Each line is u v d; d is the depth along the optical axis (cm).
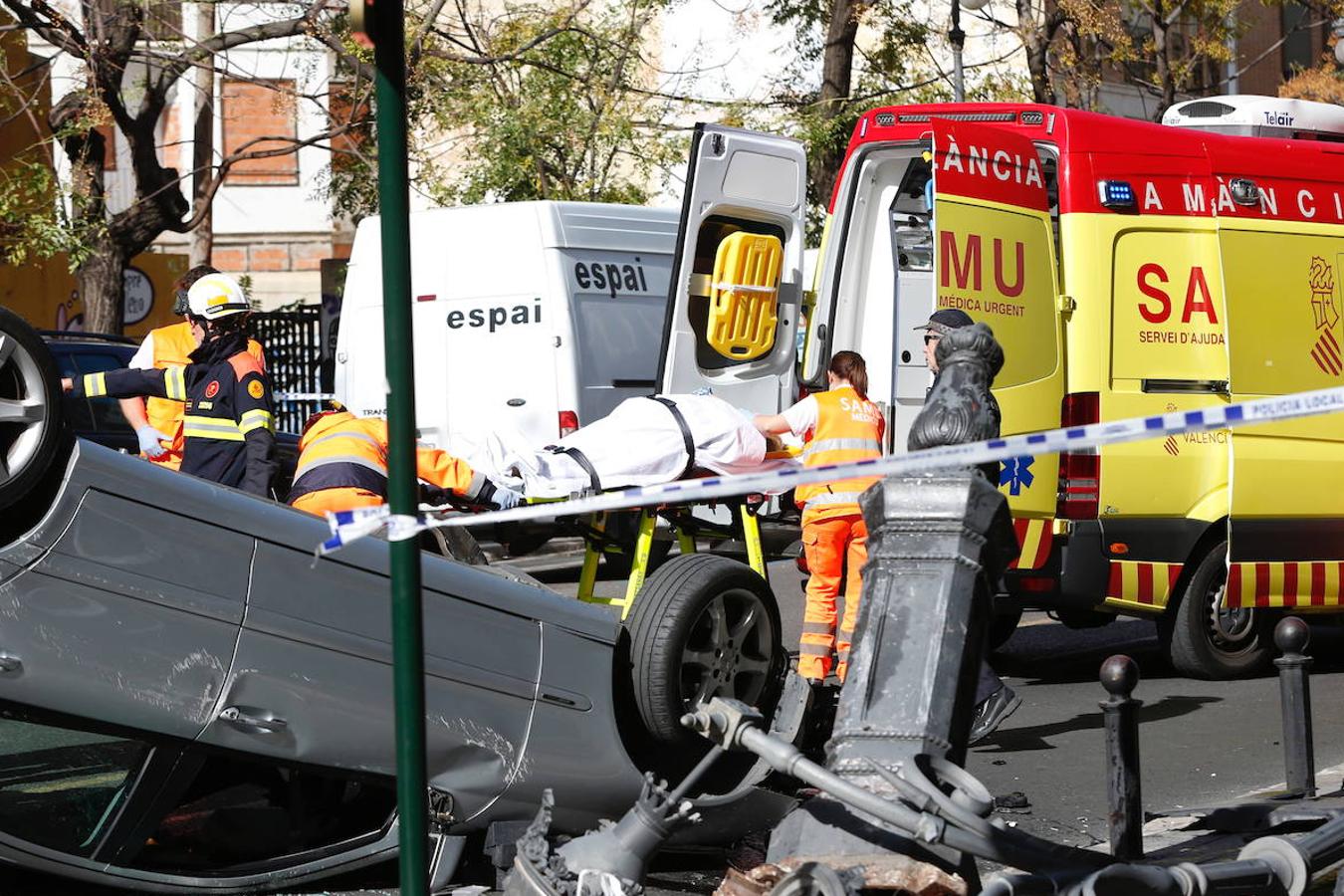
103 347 1509
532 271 1464
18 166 2167
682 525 941
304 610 580
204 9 2442
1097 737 960
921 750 492
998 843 476
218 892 581
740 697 760
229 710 566
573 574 1692
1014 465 1033
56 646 534
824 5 2634
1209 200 1112
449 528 772
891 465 436
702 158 1261
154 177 2181
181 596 556
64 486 538
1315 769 845
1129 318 1073
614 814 658
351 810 629
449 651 607
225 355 888
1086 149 1077
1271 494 1107
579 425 1452
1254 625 1149
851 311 1227
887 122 1193
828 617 999
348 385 1595
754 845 695
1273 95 3303
